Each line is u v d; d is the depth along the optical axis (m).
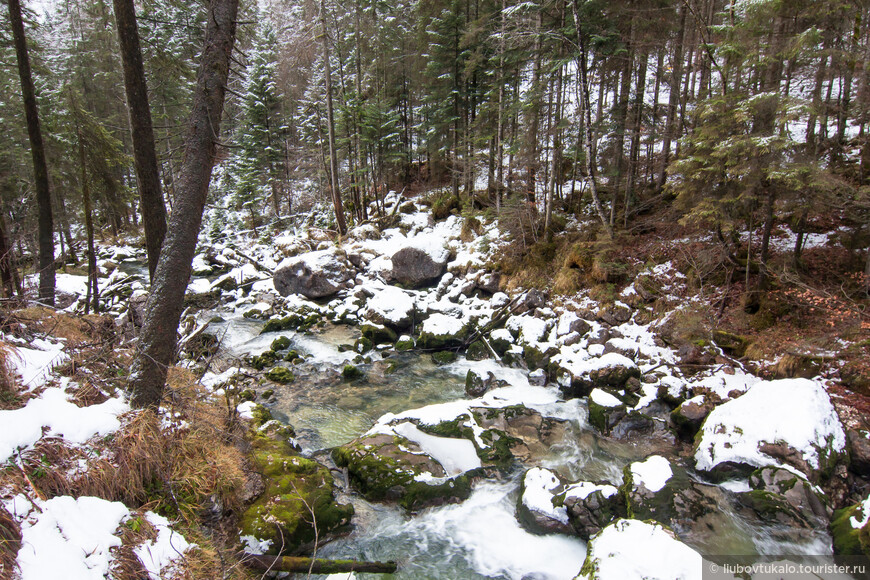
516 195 15.95
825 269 9.45
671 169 9.59
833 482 5.97
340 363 11.95
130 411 4.64
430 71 20.36
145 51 8.77
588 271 13.02
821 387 6.89
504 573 5.16
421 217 22.02
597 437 8.07
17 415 3.76
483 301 14.48
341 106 23.75
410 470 6.46
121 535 3.46
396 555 5.39
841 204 8.35
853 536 4.90
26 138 18.95
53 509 3.23
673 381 8.88
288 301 16.84
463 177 21.30
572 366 9.95
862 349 7.67
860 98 10.23
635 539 4.30
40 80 20.25
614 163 13.68
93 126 12.18
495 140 19.38
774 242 10.84
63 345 5.58
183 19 8.76
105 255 24.91
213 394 6.71
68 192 15.37
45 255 10.81
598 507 5.65
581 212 16.52
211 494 4.65
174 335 5.25
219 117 5.40
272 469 5.93
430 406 8.23
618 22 13.02
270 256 23.06
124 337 7.16
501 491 6.62
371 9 23.28
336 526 5.56
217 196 34.41
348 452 6.89
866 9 9.41
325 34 20.75
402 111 26.88
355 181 25.00
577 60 13.09
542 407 9.04
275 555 4.81
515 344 11.86
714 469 6.67
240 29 7.66
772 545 5.14
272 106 28.84
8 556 2.72
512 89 18.22
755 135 8.27
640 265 12.30
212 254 24.83
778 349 8.52
